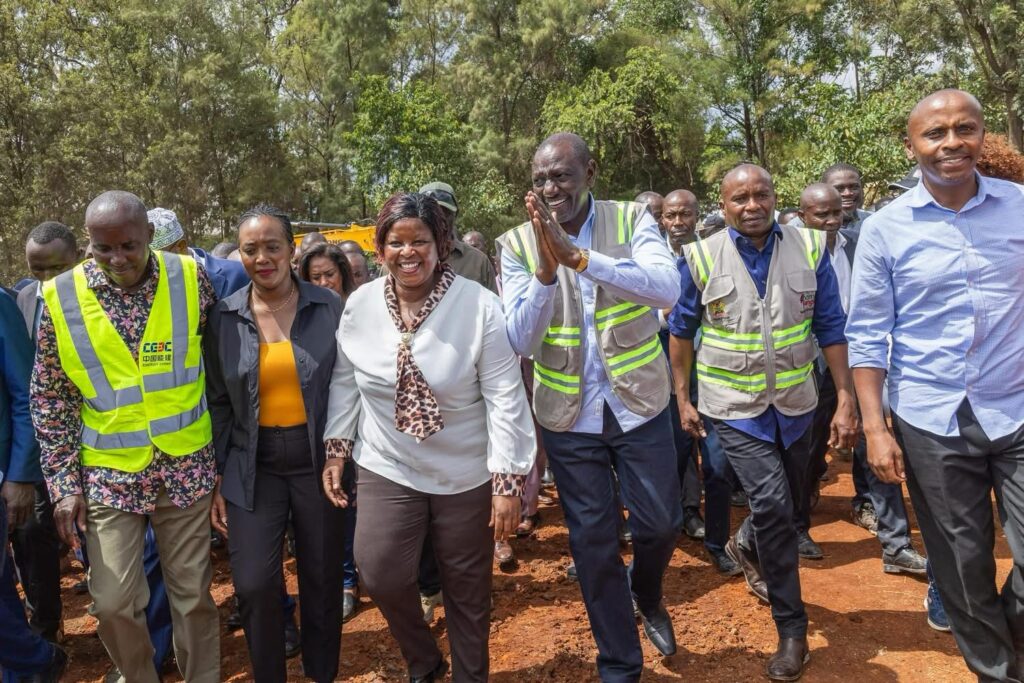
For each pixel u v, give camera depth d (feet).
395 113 104.32
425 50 134.00
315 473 11.01
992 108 70.85
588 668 12.23
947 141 9.36
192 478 11.05
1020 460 9.64
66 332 10.72
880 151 68.28
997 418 9.71
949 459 9.91
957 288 9.74
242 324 11.21
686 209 18.90
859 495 17.74
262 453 11.07
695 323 13.00
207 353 11.43
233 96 108.78
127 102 98.12
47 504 13.83
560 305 11.04
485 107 115.65
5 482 11.37
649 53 107.55
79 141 93.30
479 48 116.88
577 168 10.78
